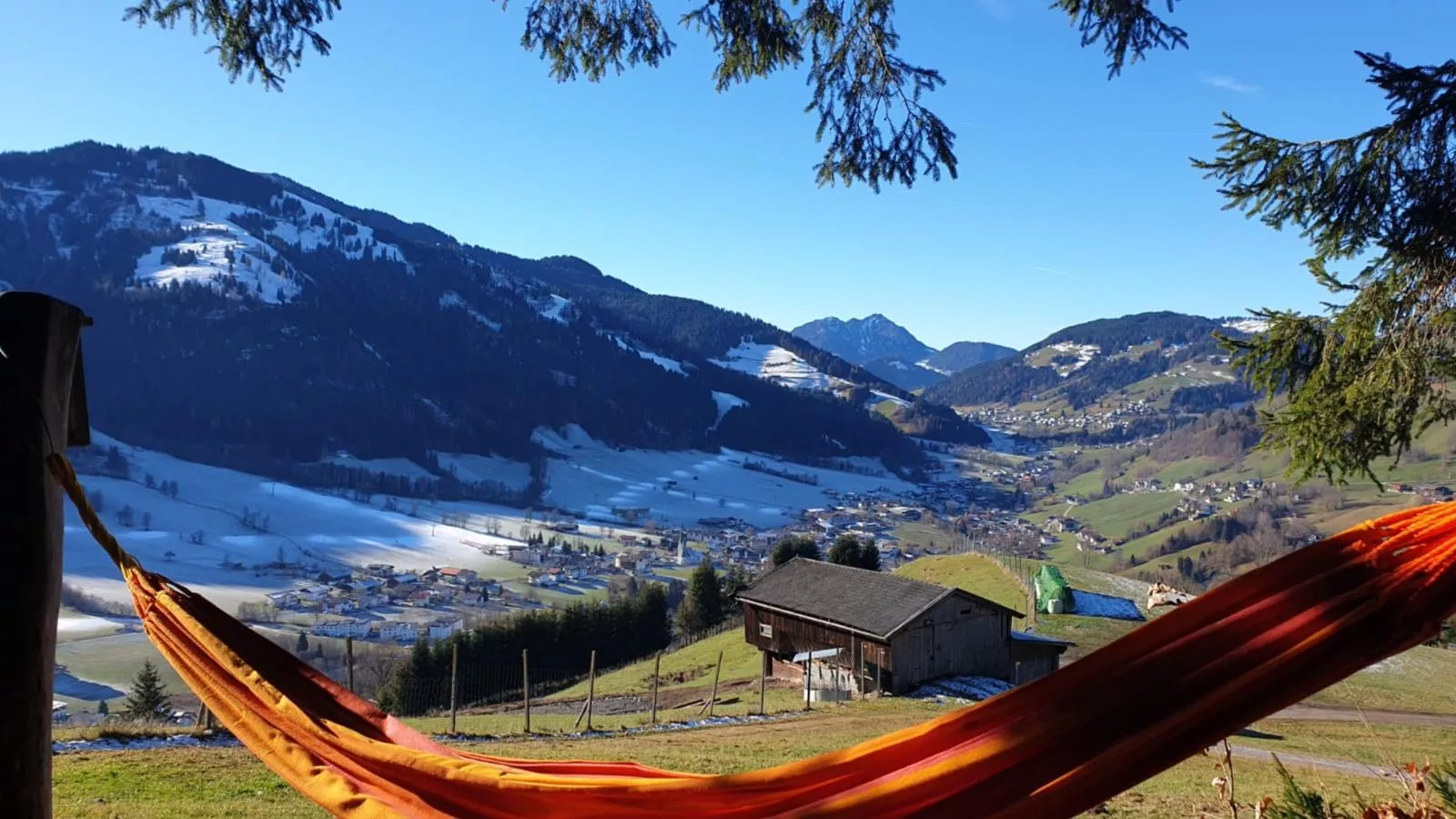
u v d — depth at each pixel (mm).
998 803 1759
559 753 16344
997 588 49781
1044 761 1758
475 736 18391
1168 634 1818
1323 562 1807
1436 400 5266
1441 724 25031
